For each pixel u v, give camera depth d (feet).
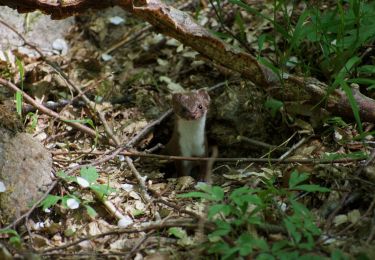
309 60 32.14
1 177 24.95
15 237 22.16
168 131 35.45
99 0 28.37
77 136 32.01
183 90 35.76
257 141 31.71
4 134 26.11
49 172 26.04
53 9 28.37
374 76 30.53
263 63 28.94
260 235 22.18
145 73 36.81
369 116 28.76
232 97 34.01
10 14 37.83
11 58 35.83
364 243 21.12
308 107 30.35
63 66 36.96
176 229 23.07
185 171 33.27
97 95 35.19
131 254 21.89
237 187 27.12
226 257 19.45
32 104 30.94
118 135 32.71
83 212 25.14
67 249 22.97
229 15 38.63
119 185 27.61
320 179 25.54
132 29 39.60
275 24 30.25
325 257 20.22
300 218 21.49
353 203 24.08
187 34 29.35
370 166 25.08
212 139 34.14
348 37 28.99
